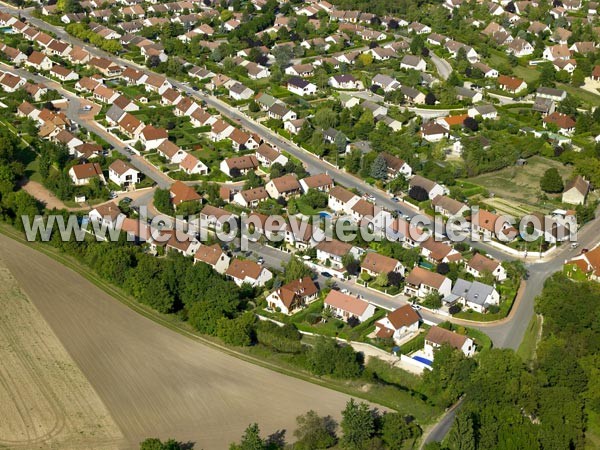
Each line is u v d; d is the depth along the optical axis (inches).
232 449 5949.8
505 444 5979.3
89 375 7012.8
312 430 6195.9
